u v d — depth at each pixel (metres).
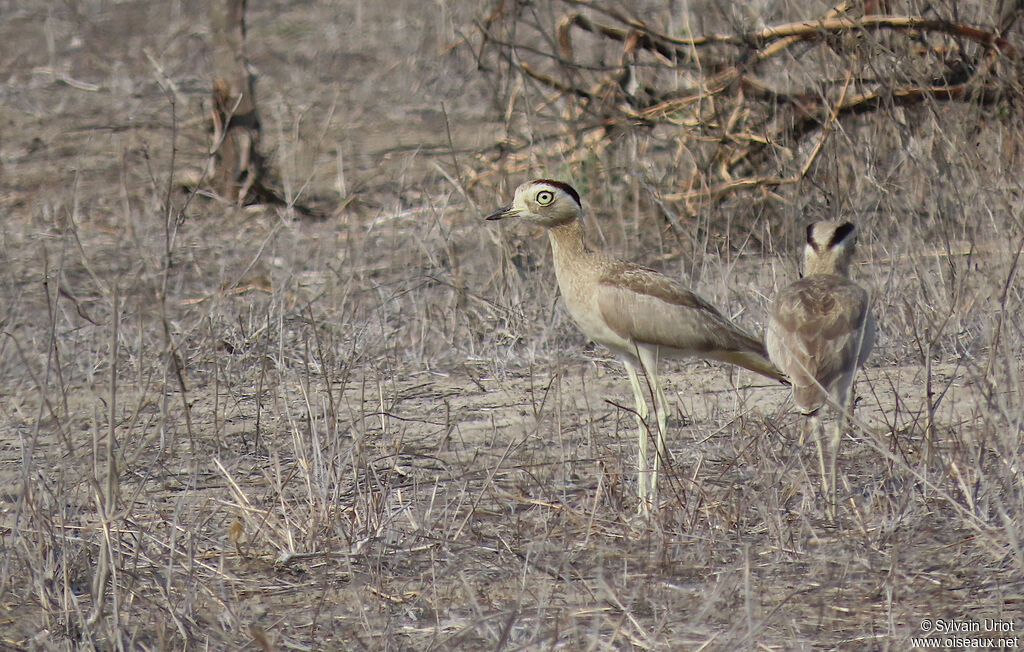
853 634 6.70
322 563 7.97
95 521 8.45
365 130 23.61
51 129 24.14
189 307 14.28
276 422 10.08
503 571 7.67
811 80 15.96
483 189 17.48
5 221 18.48
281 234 17.64
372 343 13.19
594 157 16.61
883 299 12.63
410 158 18.14
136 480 9.51
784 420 9.91
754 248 15.78
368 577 7.70
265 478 9.47
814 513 8.24
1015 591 7.01
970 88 14.90
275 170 21.36
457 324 13.73
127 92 26.78
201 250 16.83
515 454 9.74
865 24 14.92
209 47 29.92
